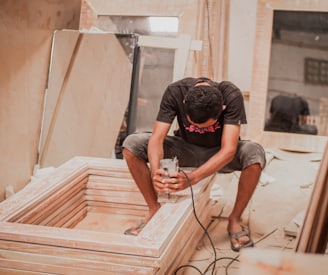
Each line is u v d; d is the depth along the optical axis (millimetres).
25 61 3215
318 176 1562
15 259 1955
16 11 3023
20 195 2400
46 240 1907
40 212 2381
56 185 2535
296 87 4141
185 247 2359
